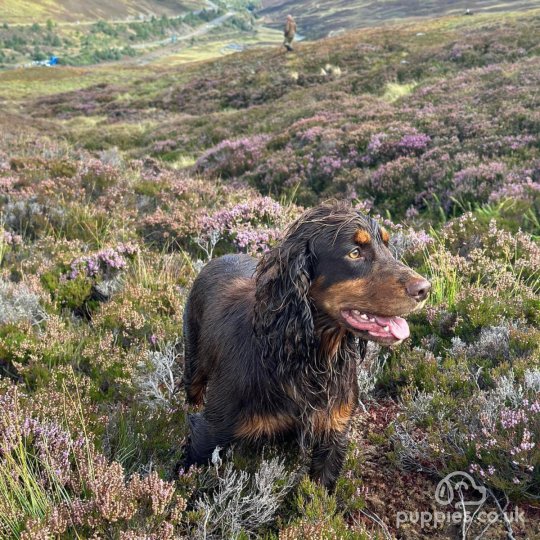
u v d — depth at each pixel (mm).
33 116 11898
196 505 1063
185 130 7902
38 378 1443
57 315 1791
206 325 1227
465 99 5262
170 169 5312
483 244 2309
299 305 994
